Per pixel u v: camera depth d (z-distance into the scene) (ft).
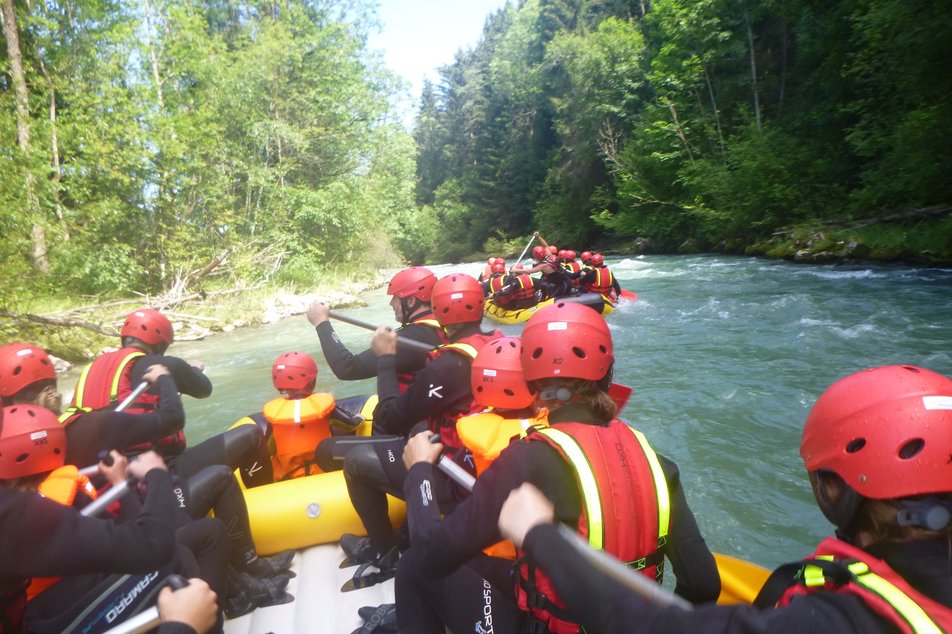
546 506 4.20
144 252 51.34
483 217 157.07
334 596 9.31
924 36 44.75
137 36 51.29
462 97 211.41
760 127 73.87
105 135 46.21
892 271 40.37
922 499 3.37
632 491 4.99
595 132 105.81
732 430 16.08
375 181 78.23
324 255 69.67
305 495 10.34
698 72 82.23
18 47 45.78
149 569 5.84
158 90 52.37
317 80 70.44
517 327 33.27
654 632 3.51
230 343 35.40
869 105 59.21
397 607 7.20
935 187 48.34
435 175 221.66
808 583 3.63
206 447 10.57
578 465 4.93
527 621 5.70
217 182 55.36
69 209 48.24
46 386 8.23
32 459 6.11
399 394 9.34
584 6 130.11
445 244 169.68
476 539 5.15
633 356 23.98
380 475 9.26
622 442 5.22
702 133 83.92
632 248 92.22
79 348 34.45
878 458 3.40
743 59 82.89
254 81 63.26
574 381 5.52
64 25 50.98
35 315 33.83
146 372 9.64
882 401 3.50
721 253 73.00
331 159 73.20
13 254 37.86
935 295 30.68
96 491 8.07
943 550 3.35
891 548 3.43
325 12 78.33
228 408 21.76
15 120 42.42
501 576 6.00
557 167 128.67
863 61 55.93
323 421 11.69
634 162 91.25
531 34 164.25
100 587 6.43
